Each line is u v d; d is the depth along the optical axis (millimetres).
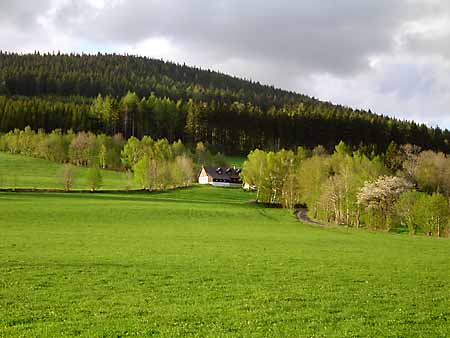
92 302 24781
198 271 34000
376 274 34812
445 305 26109
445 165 136125
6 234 53812
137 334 19859
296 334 20438
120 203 102938
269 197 128125
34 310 23016
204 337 19750
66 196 111875
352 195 94438
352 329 21281
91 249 44031
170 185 150000
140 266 35250
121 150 186125
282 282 31094
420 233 85500
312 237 61625
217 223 81125
